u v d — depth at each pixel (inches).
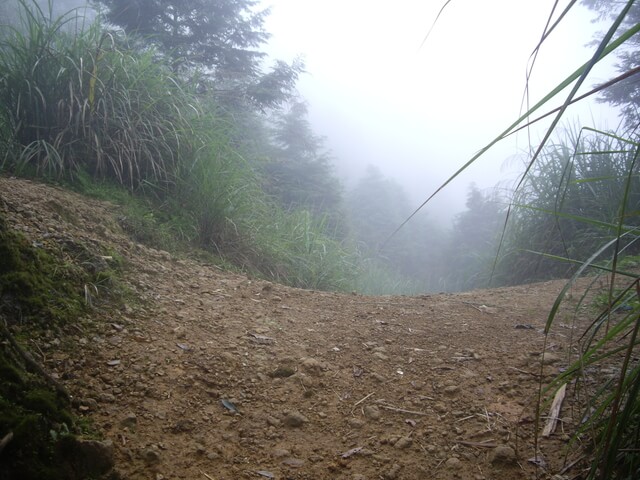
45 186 163.6
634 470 63.1
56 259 106.5
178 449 74.0
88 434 69.9
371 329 130.6
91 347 91.1
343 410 90.4
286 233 270.7
